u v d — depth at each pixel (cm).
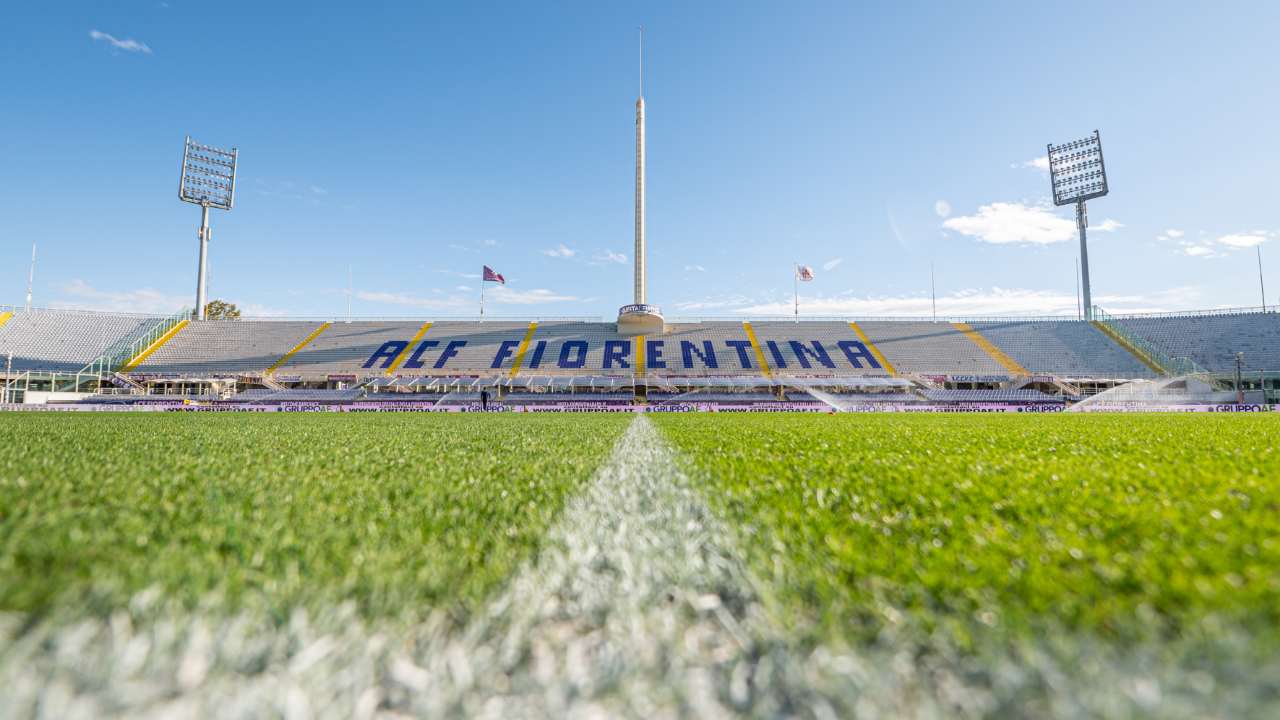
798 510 297
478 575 184
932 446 678
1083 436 848
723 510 292
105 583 167
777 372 4191
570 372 4222
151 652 130
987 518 275
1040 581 171
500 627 152
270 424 1303
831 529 249
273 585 167
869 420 1677
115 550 205
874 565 192
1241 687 112
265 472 438
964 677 124
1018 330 4659
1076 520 265
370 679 124
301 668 125
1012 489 352
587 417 2075
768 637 141
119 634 139
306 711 112
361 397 3834
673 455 584
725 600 171
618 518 281
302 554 203
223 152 4850
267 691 117
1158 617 146
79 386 3769
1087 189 4884
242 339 4538
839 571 188
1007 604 157
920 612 153
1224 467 450
